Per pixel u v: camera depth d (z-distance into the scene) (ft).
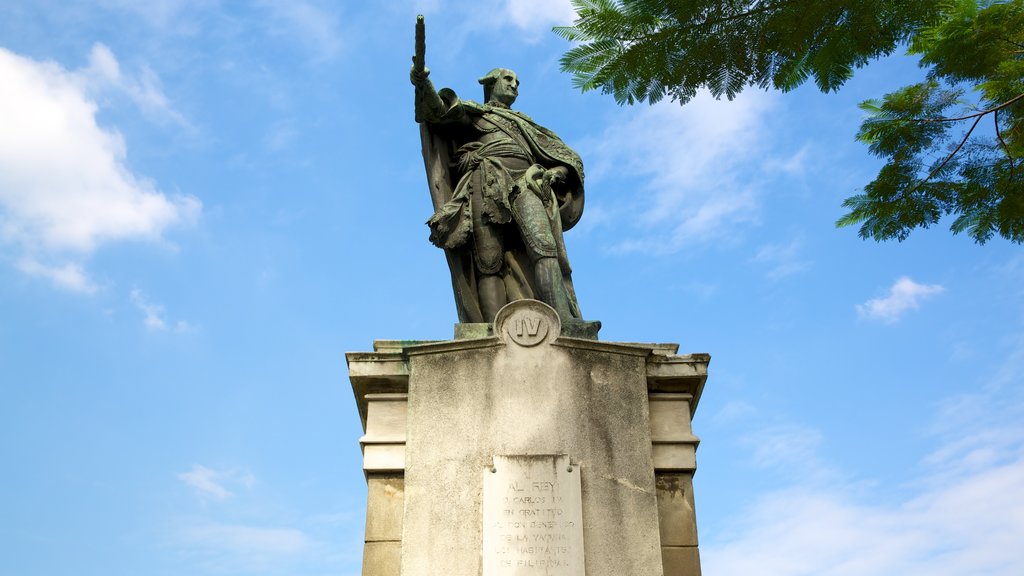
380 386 29.66
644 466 27.81
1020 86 30.91
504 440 27.73
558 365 28.68
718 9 26.55
